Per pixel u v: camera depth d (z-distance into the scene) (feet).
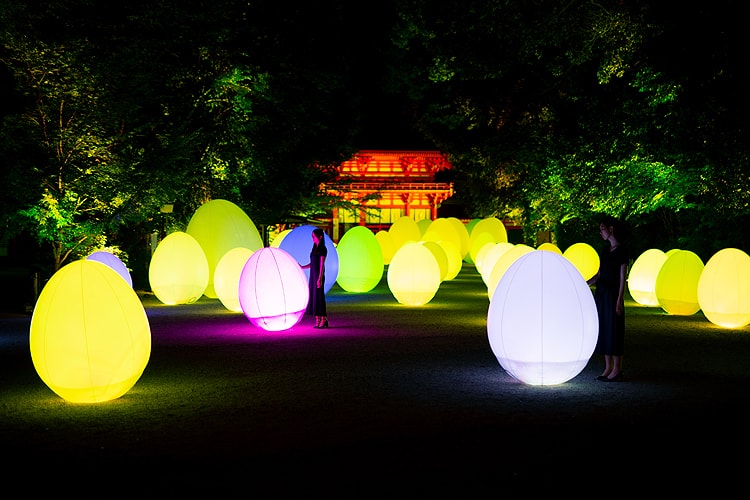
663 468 19.65
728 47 52.70
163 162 68.28
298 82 103.24
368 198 159.94
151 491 17.94
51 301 27.61
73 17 63.16
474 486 18.21
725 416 25.40
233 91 89.10
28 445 21.97
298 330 49.19
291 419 24.97
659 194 70.18
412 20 87.81
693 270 56.65
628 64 67.87
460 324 52.54
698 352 39.63
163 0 68.39
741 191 57.00
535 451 21.13
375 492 17.78
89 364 26.81
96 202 64.75
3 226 62.69
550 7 71.92
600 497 17.56
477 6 76.38
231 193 100.53
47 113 61.93
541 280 30.63
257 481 18.58
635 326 51.01
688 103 56.29
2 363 36.50
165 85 77.05
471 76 88.79
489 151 124.77
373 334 47.16
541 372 30.07
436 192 223.10
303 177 130.52
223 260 60.03
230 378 32.40
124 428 23.88
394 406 26.91
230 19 82.74
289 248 73.61
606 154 73.72
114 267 61.00
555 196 98.99
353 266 79.71
